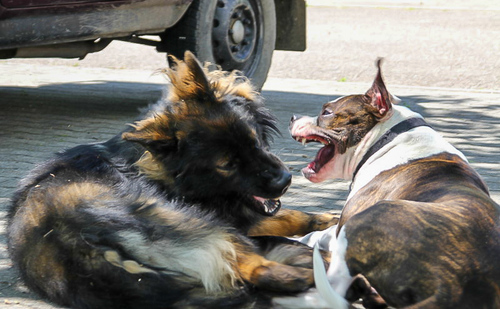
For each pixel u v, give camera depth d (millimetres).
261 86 9992
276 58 15805
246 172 4039
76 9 7516
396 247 3227
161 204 3891
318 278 3332
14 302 3840
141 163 4066
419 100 10648
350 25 21812
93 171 4125
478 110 9797
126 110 9508
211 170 3988
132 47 17484
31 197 4043
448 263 3141
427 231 3215
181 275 3621
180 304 3547
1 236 4910
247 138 4004
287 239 4043
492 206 3510
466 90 11719
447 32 19844
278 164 4109
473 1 29188
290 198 5859
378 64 4348
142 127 3943
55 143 7543
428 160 4117
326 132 4520
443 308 3078
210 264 3660
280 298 3576
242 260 3707
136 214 3760
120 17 7957
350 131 4453
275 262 3674
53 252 3676
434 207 3352
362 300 3664
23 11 7027
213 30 9062
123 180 4066
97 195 3889
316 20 23234
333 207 5625
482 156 7211
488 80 12945
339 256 3396
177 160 3994
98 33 7812
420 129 4324
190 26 8773
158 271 3568
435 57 15562
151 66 14836
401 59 15367
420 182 3914
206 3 8781
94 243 3574
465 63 14773
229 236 3822
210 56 9016
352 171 4559
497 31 19828
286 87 12008
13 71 13461
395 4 28422
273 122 4684
